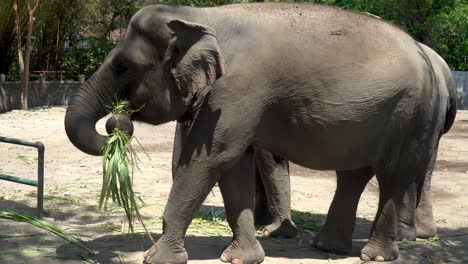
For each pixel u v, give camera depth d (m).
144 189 8.80
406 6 24.27
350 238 6.00
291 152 5.47
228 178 5.35
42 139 13.77
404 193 5.70
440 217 7.83
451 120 6.93
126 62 4.97
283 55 5.12
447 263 5.75
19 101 22.20
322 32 5.26
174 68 4.89
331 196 8.92
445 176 10.67
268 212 7.10
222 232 6.53
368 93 5.21
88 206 7.51
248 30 5.15
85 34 30.14
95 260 5.29
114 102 5.05
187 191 5.14
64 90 24.39
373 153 5.50
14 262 5.02
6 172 9.75
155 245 5.21
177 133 5.98
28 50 21.83
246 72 5.04
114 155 4.83
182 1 25.73
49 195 8.07
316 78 5.16
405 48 5.51
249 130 5.11
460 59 31.44
